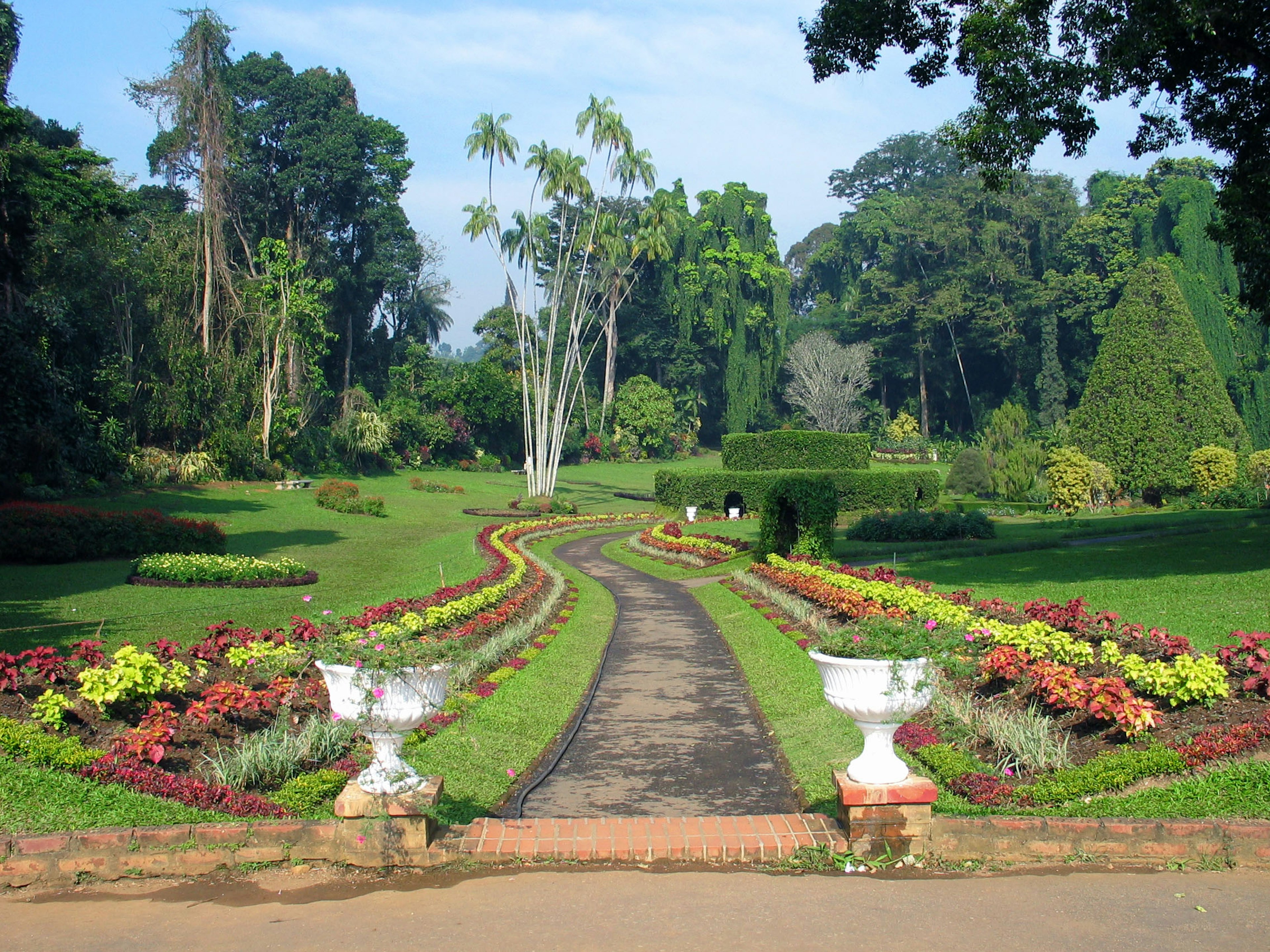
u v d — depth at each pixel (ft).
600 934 14.62
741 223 264.11
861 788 17.78
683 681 38.63
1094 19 45.78
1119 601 44.29
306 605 54.34
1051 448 155.74
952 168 310.04
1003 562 66.64
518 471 215.31
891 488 137.28
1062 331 233.35
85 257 118.11
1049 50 47.50
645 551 96.27
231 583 61.98
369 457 176.76
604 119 154.20
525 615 49.96
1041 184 232.53
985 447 146.92
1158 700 25.16
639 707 33.99
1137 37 44.19
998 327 233.14
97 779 20.21
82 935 14.93
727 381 260.62
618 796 23.79
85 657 27.12
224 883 17.04
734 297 257.55
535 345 160.35
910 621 20.35
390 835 17.66
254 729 24.67
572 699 34.53
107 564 68.03
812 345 248.93
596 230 166.20
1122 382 136.77
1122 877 16.72
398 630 19.76
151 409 126.82
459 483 179.32
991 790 20.31
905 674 17.42
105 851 17.40
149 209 166.20
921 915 15.21
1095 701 22.86
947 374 255.50
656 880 16.88
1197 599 42.55
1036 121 47.19
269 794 20.66
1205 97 51.93
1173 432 133.18
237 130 161.48
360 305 212.02
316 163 185.78
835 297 310.04
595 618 54.08
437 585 66.18
